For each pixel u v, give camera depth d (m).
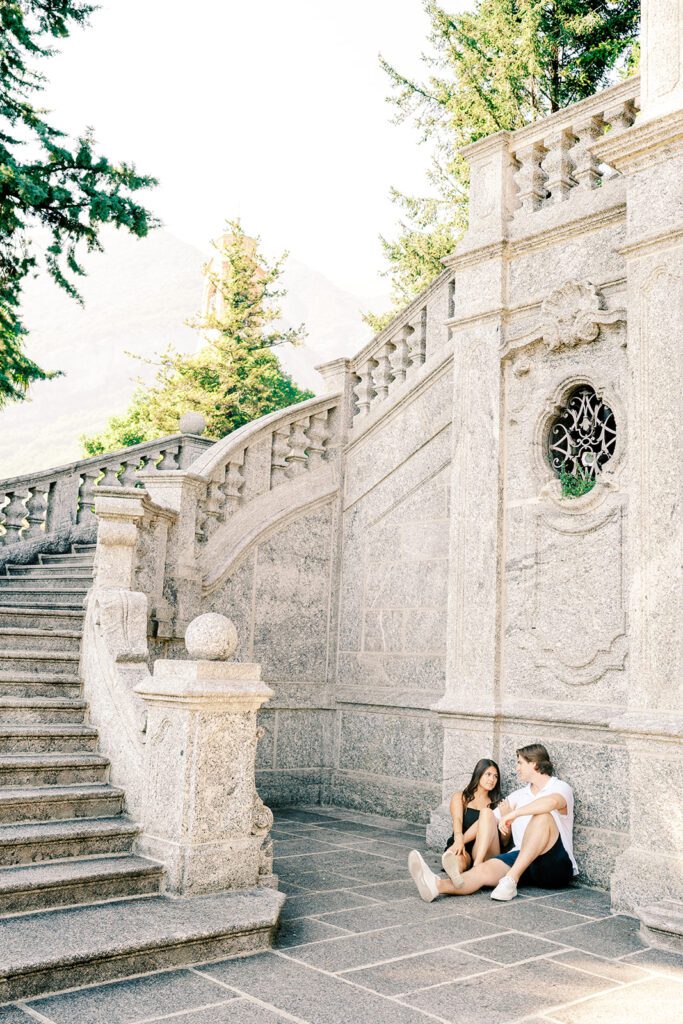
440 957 4.15
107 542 6.25
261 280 30.83
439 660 7.82
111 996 3.45
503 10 15.48
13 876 4.14
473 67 15.59
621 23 14.99
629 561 5.49
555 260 6.72
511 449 6.81
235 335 30.16
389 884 5.63
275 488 8.74
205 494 8.10
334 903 5.11
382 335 9.02
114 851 4.70
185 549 7.80
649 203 5.70
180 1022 3.21
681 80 5.59
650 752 5.16
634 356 5.66
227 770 4.67
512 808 5.88
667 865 4.93
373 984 3.73
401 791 7.95
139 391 31.62
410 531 8.35
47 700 5.66
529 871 5.71
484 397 7.00
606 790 5.80
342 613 9.00
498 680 6.57
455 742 6.75
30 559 10.48
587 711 5.97
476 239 7.23
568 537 6.30
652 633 5.29
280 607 8.62
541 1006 3.54
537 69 15.18
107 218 9.20
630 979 3.91
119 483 11.36
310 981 3.73
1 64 9.03
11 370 10.40
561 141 6.83
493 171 7.25
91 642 5.97
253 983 3.67
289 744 8.60
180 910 4.17
